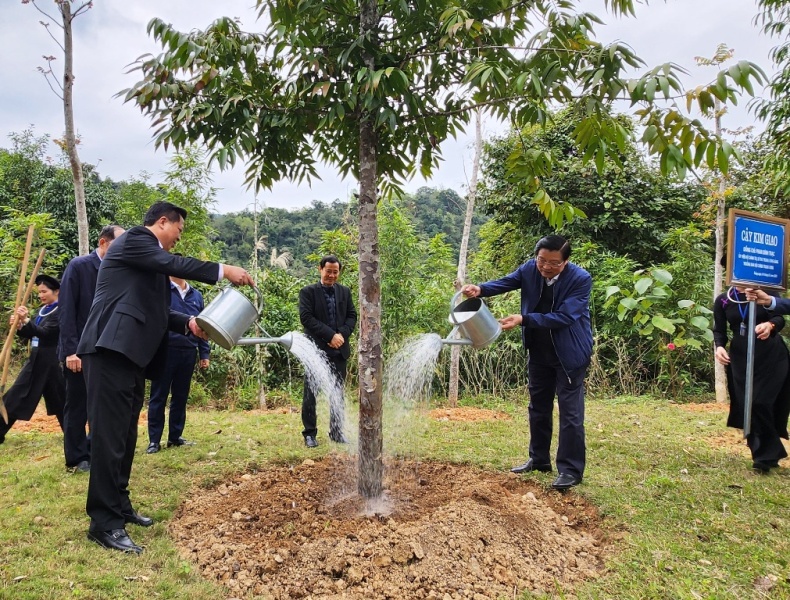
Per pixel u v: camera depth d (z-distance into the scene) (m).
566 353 3.88
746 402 4.20
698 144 2.61
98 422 2.89
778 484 4.02
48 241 9.11
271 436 5.43
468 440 5.31
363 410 3.49
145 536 3.08
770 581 2.65
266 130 3.45
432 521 3.05
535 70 3.14
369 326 3.45
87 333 2.96
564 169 10.43
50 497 3.60
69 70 5.57
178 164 8.70
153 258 2.98
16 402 5.09
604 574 2.79
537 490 3.96
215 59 3.19
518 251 11.18
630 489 3.91
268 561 2.73
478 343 3.63
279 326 8.77
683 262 8.38
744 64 2.39
